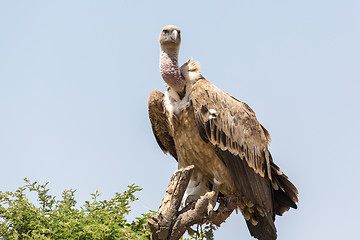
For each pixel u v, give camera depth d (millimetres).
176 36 11047
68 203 11086
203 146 11195
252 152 11508
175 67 11188
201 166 11477
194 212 8672
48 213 10594
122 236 10016
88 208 11055
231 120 11297
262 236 11516
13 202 10516
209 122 10969
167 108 11359
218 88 11508
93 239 10062
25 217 10422
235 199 11281
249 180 11305
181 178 8891
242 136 11406
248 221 11609
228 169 11219
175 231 8797
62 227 10266
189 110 11203
